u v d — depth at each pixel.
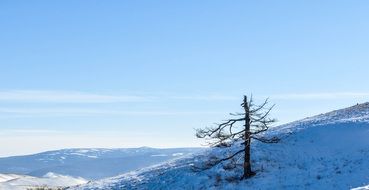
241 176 39.00
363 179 32.44
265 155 41.94
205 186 38.44
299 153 41.34
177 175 42.12
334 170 35.81
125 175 49.06
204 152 49.75
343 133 43.25
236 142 49.34
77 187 49.31
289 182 35.66
